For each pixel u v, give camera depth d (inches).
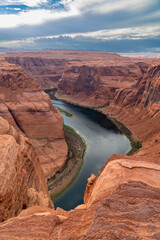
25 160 976.9
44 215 479.5
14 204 690.8
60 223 446.6
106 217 390.9
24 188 843.4
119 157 799.1
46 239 389.7
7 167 677.9
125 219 383.6
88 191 941.2
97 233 351.9
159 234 339.0
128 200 434.0
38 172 1214.9
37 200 903.7
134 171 598.9
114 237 339.9
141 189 471.5
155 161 745.0
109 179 566.9
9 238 393.1
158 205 416.8
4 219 603.8
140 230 353.7
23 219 463.2
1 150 682.2
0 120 936.3
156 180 546.6
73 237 379.9
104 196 499.5
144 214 392.8
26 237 393.4
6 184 639.8
